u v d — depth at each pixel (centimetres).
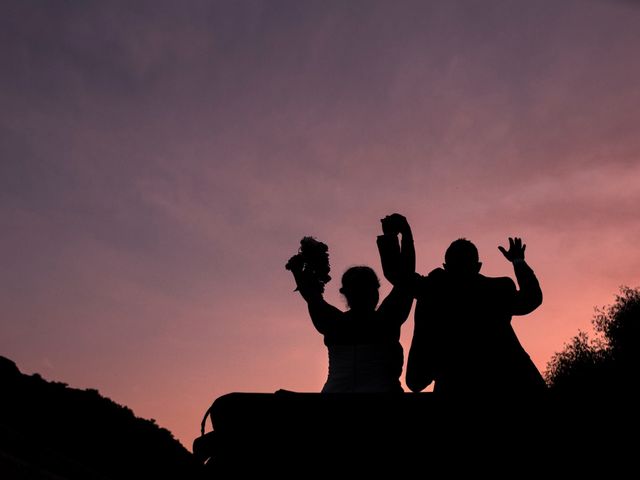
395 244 326
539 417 261
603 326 3412
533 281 308
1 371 1586
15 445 1189
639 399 248
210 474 254
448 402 262
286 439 256
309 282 366
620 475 244
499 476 248
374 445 253
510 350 289
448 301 307
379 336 338
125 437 1340
